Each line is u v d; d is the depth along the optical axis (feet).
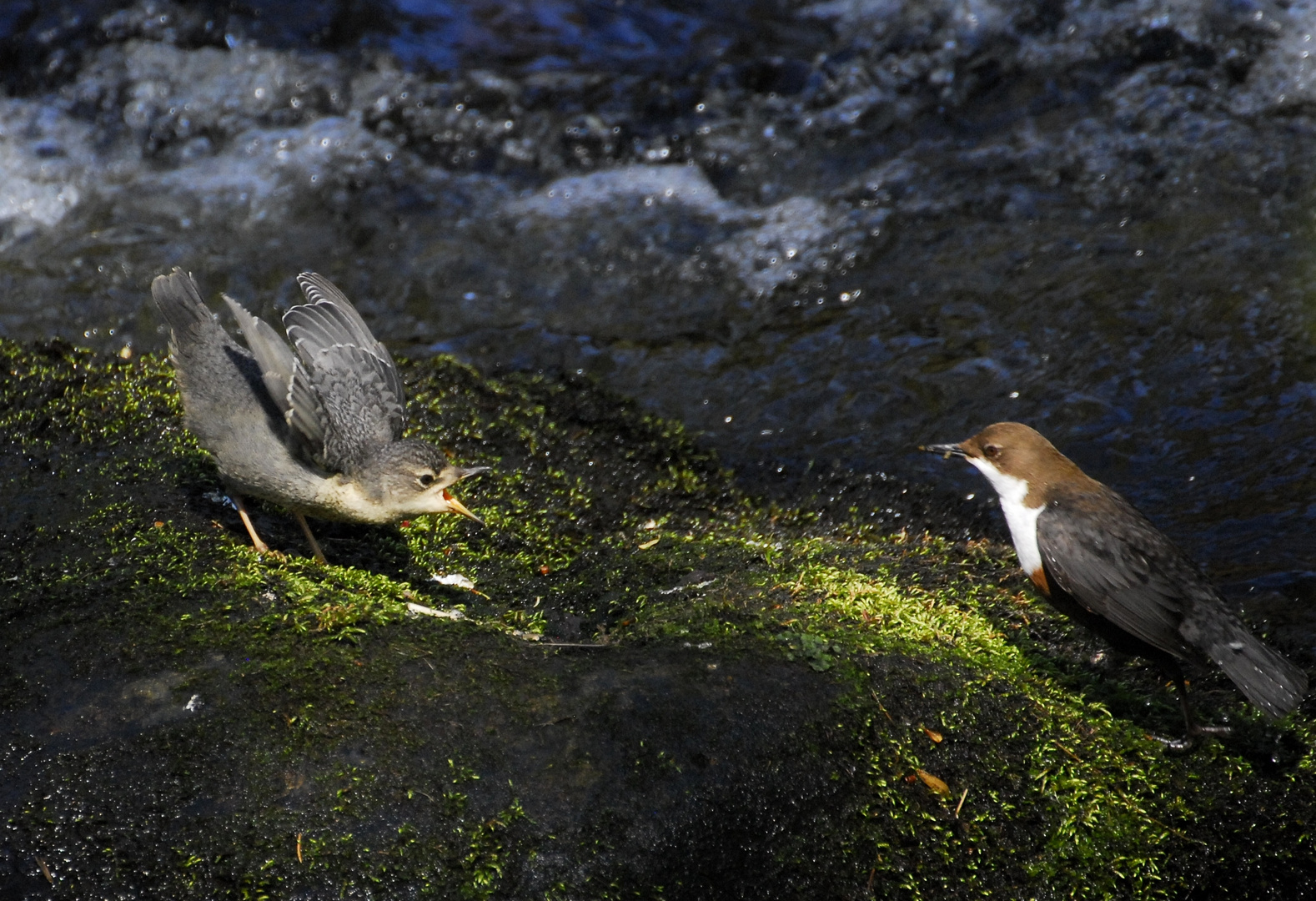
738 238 48.55
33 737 20.25
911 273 46.26
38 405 31.01
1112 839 22.12
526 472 33.14
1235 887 22.16
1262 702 22.80
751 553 29.12
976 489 35.37
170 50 54.34
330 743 20.48
